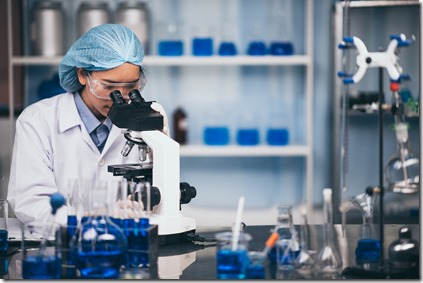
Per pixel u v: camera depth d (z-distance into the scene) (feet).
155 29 17.34
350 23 16.48
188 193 9.40
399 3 15.69
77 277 7.66
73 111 10.66
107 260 7.55
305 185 17.40
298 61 16.20
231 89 17.43
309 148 16.33
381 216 8.17
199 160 17.51
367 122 16.70
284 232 8.02
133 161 10.91
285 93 17.38
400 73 8.69
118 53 10.02
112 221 8.02
